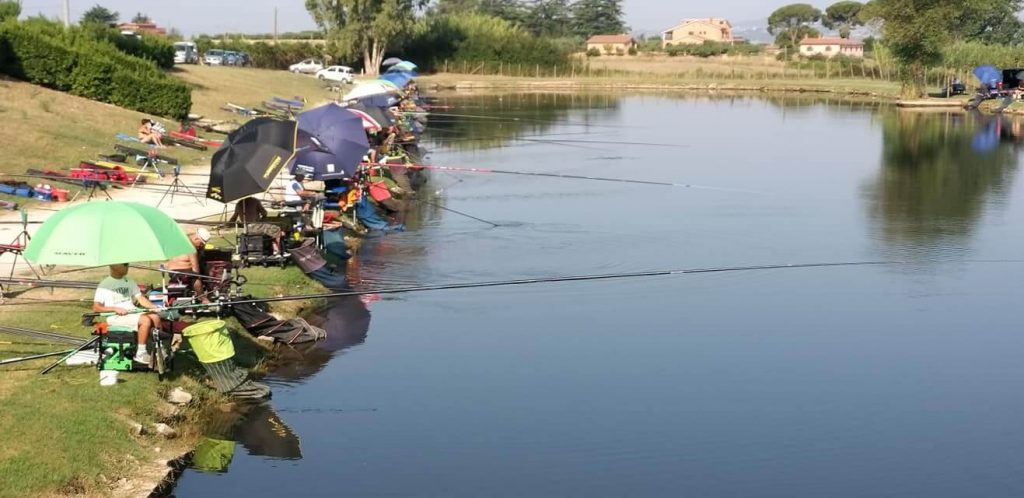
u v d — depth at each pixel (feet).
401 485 37.11
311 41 326.85
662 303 61.77
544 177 112.57
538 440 41.45
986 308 62.03
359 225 78.48
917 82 244.63
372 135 105.29
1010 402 46.80
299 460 38.81
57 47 115.24
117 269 40.01
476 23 340.39
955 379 49.65
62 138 93.20
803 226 86.58
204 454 38.68
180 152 100.22
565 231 81.25
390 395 45.73
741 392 47.37
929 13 232.73
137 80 118.21
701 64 361.10
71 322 44.80
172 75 162.09
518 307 60.13
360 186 79.66
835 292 65.21
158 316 40.98
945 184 112.68
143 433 37.35
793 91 296.30
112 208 38.58
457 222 83.71
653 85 310.86
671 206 95.04
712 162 129.49
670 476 38.45
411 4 297.53
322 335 52.21
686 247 77.15
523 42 330.95
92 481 33.47
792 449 41.29
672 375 49.32
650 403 45.70
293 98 179.52
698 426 43.32
